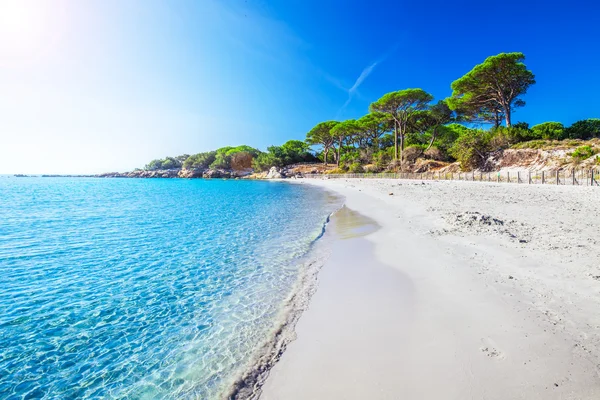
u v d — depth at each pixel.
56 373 4.29
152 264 9.06
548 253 7.22
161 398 3.73
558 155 30.73
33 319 5.80
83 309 6.20
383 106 54.25
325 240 11.26
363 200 23.95
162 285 7.40
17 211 22.66
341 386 3.55
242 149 118.75
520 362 3.61
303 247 10.41
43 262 9.42
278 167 93.19
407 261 7.81
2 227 15.62
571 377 3.30
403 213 15.51
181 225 15.49
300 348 4.45
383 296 5.93
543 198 16.97
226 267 8.59
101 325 5.55
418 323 4.77
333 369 3.89
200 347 4.76
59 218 18.83
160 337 5.12
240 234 12.92
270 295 6.56
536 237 8.72
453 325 4.59
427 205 17.19
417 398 3.22
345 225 13.88
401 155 55.94
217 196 34.09
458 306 5.15
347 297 6.06
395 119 56.84
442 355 3.91
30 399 3.82
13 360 4.58
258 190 43.78
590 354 3.64
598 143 29.61
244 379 3.92
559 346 3.83
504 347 3.92
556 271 6.13
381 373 3.70
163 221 16.94
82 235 13.44
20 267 8.93
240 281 7.49
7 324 5.61
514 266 6.62
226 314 5.80
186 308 6.14
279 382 3.77
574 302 4.88
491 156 38.78
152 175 133.88
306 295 6.39
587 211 12.41
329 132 80.25
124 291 7.08
